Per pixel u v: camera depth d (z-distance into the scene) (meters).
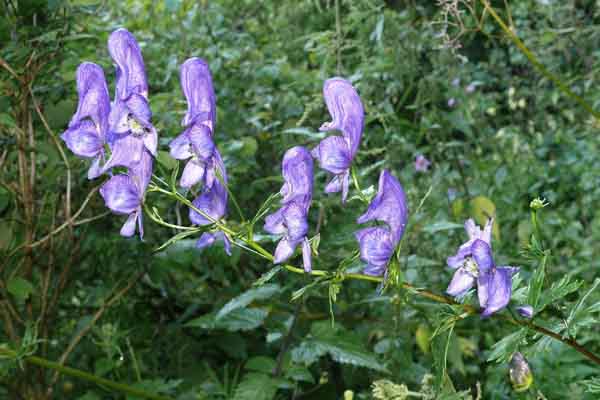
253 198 0.54
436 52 0.65
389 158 0.58
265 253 0.25
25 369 0.45
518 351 0.28
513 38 0.49
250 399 0.40
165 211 0.50
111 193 0.24
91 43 0.48
